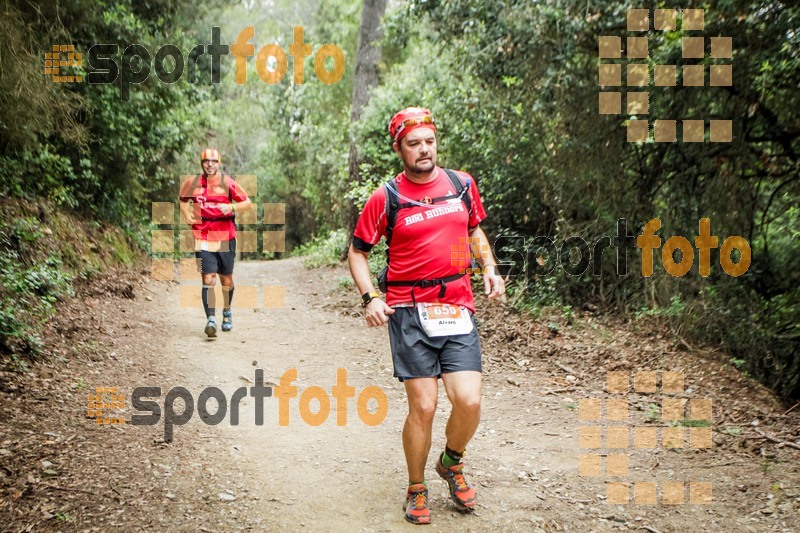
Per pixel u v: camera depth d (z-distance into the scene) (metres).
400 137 3.26
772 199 8.00
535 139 9.00
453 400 3.22
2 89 7.14
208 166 7.16
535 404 5.41
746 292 8.03
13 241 7.29
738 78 6.90
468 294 3.39
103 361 5.70
